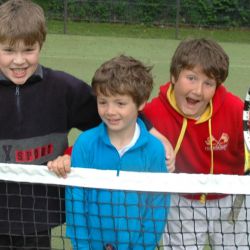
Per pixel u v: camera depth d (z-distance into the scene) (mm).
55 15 8781
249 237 2211
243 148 2238
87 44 7215
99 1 8852
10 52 1932
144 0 9008
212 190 1829
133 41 7637
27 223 2059
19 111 2004
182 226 2213
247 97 2107
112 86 1854
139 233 1939
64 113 2062
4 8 1943
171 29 8844
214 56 2086
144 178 1836
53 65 6031
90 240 1952
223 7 9070
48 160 2068
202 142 2180
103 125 1950
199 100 2107
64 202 2076
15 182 1944
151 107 2193
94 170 1858
